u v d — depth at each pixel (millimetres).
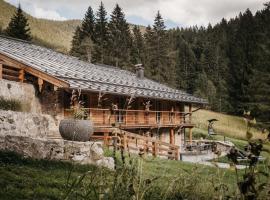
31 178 7301
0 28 82562
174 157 21531
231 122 65500
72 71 22906
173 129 32500
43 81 19250
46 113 19500
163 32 75062
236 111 75812
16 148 10297
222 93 80562
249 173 2633
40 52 25531
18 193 5941
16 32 59062
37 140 10742
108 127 19953
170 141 31906
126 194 3434
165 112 31641
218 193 3439
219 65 89875
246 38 93375
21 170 8039
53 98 19984
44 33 130750
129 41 76688
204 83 81750
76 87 18828
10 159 9219
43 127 15539
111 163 11797
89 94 22844
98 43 73312
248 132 2666
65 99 20641
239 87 78438
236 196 3010
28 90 18031
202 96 78062
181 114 35281
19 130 13719
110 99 24812
